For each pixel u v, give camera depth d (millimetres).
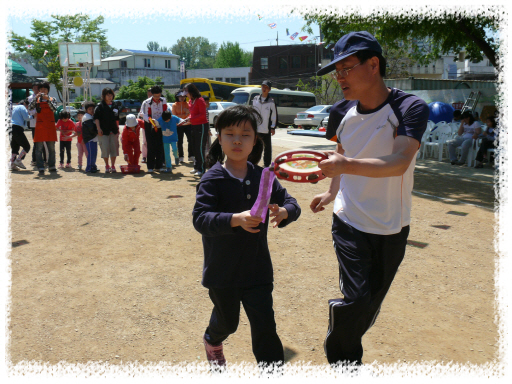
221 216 2115
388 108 2334
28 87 22859
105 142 9031
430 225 5840
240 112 2268
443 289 3904
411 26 11820
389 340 3066
